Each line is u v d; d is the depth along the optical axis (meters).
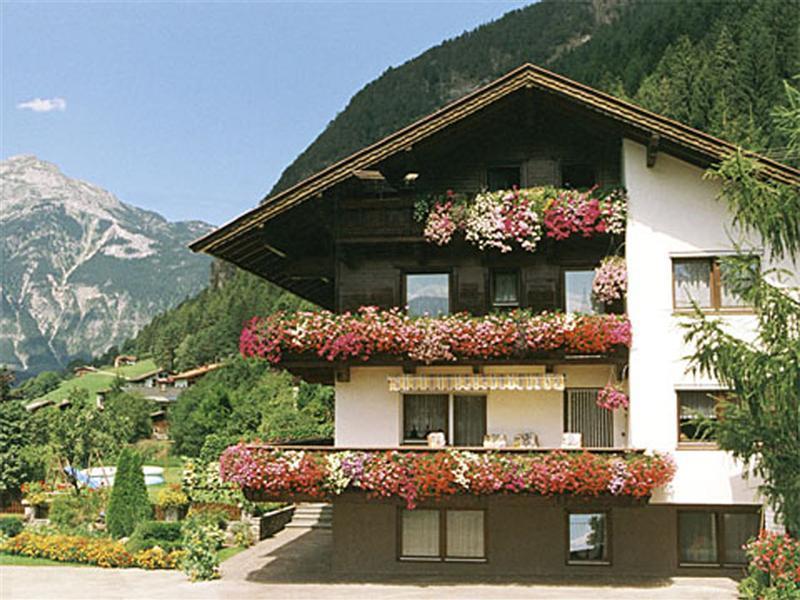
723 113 86.25
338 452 24.44
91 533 34.50
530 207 24.66
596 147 25.88
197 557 25.92
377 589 23.59
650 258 24.30
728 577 24.33
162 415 108.81
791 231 21.66
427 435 26.09
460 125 25.19
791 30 93.12
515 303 26.17
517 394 25.86
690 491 23.53
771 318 21.31
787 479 20.72
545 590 23.03
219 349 151.75
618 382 25.31
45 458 46.72
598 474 22.72
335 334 25.00
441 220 25.00
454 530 25.72
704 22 117.75
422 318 25.03
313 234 27.53
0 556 31.06
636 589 22.94
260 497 24.31
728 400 23.08
